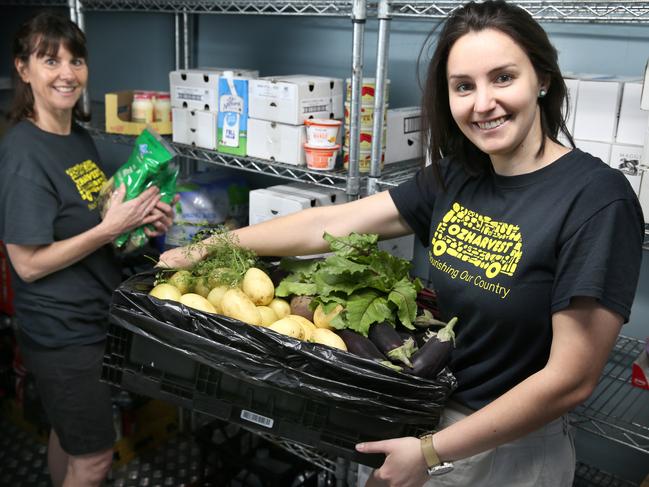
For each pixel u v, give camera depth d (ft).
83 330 6.23
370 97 6.00
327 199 6.59
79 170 6.16
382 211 4.71
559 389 3.49
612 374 6.42
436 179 4.28
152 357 4.19
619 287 3.39
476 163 4.09
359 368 3.74
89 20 10.20
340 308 4.23
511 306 3.77
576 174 3.63
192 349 4.01
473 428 3.62
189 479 8.02
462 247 4.05
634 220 3.48
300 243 4.90
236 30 8.68
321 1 6.13
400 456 3.71
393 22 7.29
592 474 6.69
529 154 3.80
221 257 4.66
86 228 6.12
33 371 6.36
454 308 4.10
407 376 3.70
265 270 4.92
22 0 9.23
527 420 3.56
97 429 6.41
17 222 5.66
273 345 3.84
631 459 6.68
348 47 7.71
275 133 6.57
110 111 7.89
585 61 6.22
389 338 4.06
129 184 6.04
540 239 3.63
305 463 7.17
